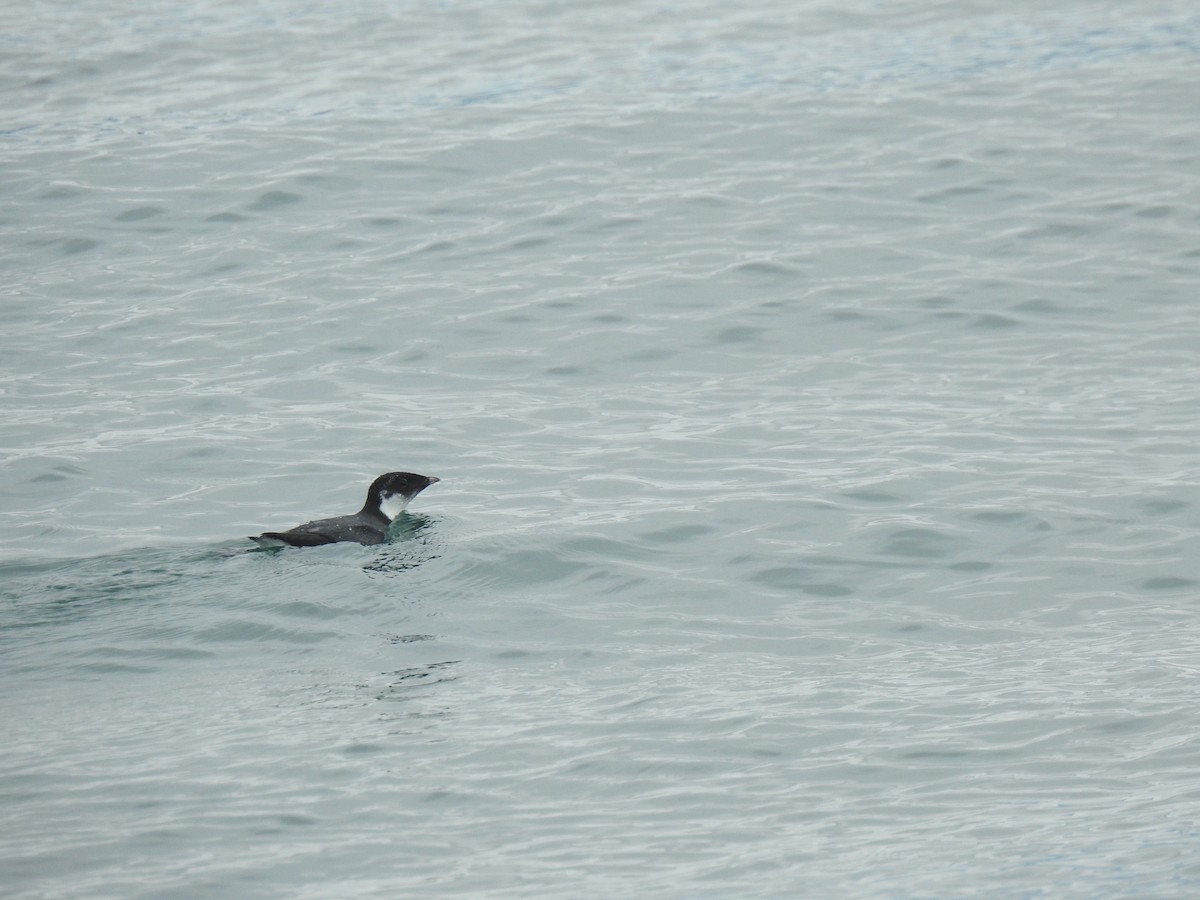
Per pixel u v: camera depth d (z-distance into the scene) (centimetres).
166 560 3712
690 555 3762
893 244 6025
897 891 2359
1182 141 7000
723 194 6606
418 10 10050
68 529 3950
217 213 6506
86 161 7094
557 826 2578
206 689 3086
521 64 8731
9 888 2386
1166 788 2645
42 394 4881
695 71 8475
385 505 3938
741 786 2702
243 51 9081
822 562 3706
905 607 3478
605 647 3294
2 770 2755
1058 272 5703
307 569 3647
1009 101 7681
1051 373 4884
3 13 10075
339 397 4856
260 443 4512
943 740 2845
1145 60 8281
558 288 5712
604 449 4438
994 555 3725
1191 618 3375
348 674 3159
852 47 8888
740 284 5697
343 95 8156
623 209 6481
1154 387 4734
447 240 6212
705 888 2380
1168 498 3978
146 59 8906
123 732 2905
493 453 4428
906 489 4091
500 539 3819
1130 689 3028
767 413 4669
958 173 6744
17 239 6241
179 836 2539
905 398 4741
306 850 2498
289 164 7050
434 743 2861
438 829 2564
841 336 5253
